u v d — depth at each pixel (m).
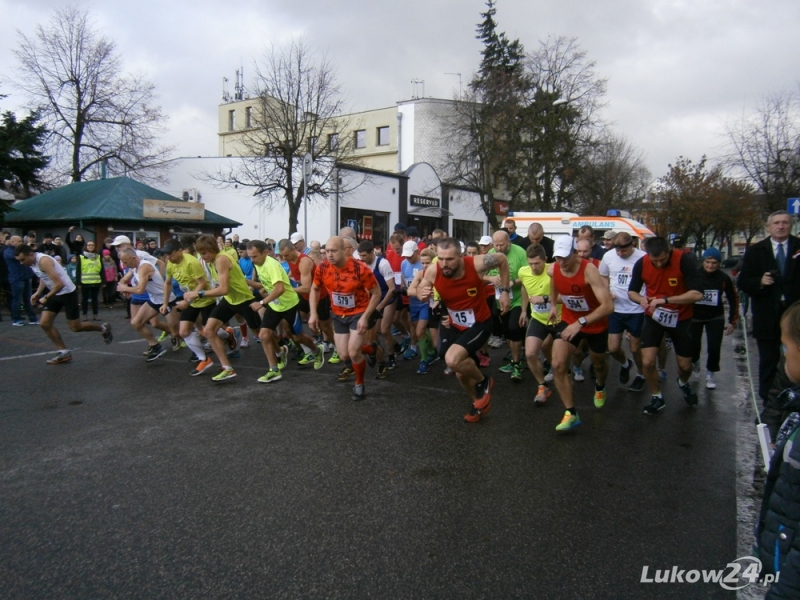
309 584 2.81
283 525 3.41
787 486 1.93
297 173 25.69
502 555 3.08
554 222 15.47
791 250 5.37
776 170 23.00
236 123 55.25
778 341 5.47
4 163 22.81
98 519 3.50
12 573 2.91
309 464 4.39
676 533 3.35
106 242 16.98
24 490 3.93
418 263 8.58
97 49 32.25
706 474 4.27
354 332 6.32
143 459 4.50
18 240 12.77
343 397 6.47
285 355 8.12
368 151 47.00
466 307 5.23
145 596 2.71
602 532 3.35
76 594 2.73
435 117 44.09
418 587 2.79
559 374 5.09
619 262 6.68
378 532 3.33
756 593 2.76
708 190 31.97
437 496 3.82
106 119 32.84
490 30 41.56
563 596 2.72
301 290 7.73
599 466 4.40
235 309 7.12
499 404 6.24
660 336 5.81
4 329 12.16
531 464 4.43
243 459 4.50
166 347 9.78
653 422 5.62
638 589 2.79
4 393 6.59
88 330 8.66
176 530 3.35
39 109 30.67
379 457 4.55
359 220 30.14
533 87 32.44
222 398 6.40
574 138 32.09
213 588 2.77
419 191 33.47
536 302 6.17
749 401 6.54
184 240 8.45
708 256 6.97
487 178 33.00
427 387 6.98
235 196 32.47
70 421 5.51
